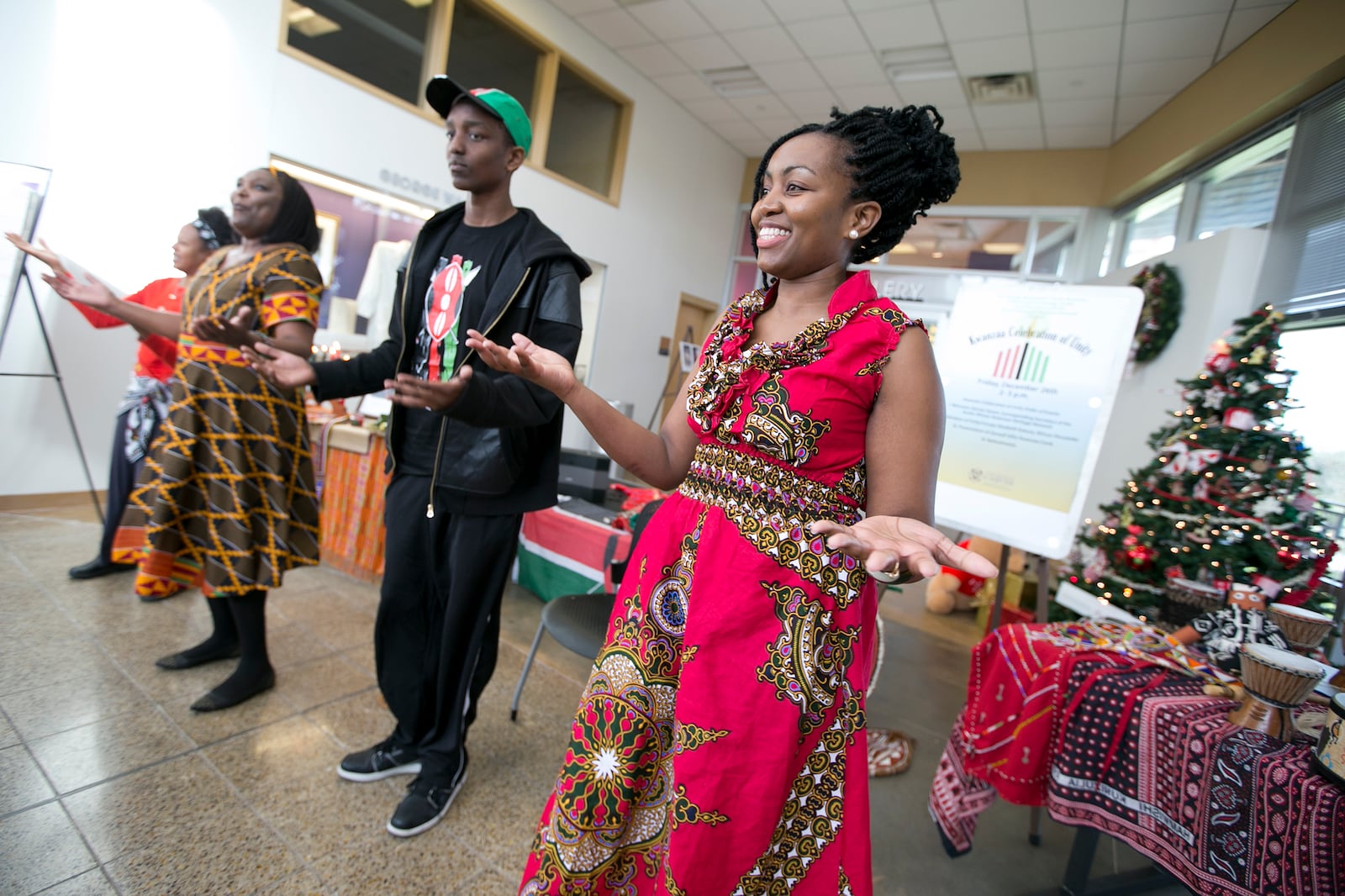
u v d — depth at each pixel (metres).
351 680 2.01
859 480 0.76
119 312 1.86
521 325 1.36
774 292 0.88
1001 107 6.09
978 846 1.72
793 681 0.71
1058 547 1.85
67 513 3.37
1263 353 2.38
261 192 1.74
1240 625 1.50
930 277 7.48
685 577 0.78
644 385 7.74
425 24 5.02
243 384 1.72
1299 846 1.02
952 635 3.51
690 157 7.79
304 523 1.89
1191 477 2.42
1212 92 4.80
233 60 3.87
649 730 0.78
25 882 1.16
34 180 2.54
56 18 3.24
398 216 4.94
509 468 1.37
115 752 1.54
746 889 0.71
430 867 1.34
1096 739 1.36
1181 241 5.24
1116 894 1.50
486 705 2.02
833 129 0.80
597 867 0.79
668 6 5.49
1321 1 3.83
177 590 2.42
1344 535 3.05
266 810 1.43
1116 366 1.85
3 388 3.28
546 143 6.12
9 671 1.80
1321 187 3.76
